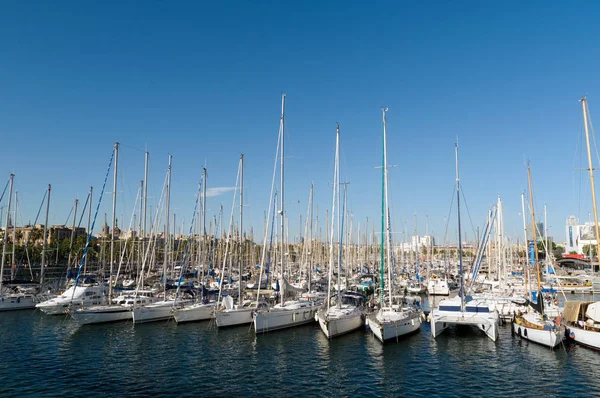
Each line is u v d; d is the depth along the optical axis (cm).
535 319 3947
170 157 5662
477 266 6125
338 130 4684
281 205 4581
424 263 11756
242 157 5194
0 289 5728
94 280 6150
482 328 4044
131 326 4478
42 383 2752
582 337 3500
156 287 5881
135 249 8594
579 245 17225
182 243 11469
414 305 5053
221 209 7356
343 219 5447
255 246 10631
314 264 8719
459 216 4319
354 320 4219
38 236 11712
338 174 4631
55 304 5047
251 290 5744
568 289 7844
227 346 3688
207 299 5088
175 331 4253
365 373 2998
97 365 3148
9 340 3903
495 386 2728
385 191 4488
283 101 4572
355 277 8388
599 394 2583
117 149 5228
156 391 2636
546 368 3044
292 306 4481
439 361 3259
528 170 4688
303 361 3266
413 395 2598
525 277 5991
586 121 3519
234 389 2686
